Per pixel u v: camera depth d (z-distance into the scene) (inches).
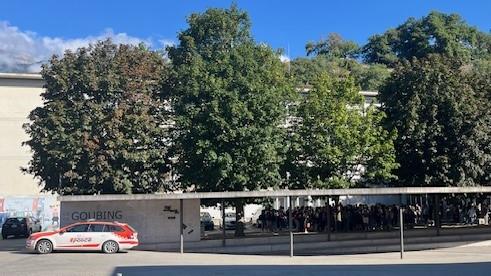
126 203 1223.5
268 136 1250.6
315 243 1279.5
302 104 1389.0
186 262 911.0
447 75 1435.8
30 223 1662.2
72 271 756.6
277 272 746.2
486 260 962.1
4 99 2196.1
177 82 1327.5
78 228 1060.5
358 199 2158.0
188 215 1250.0
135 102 1278.3
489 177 1425.9
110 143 1205.7
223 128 1232.8
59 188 1258.0
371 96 2362.2
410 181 1451.8
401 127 1430.9
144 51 1349.7
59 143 1219.2
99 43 1328.7
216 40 1432.1
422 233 1414.9
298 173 1358.3
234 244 1259.8
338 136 1344.7
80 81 1268.5
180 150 1288.1
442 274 716.0
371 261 954.1
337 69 3671.3
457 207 1740.9
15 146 2187.5
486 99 1449.3
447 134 1403.8
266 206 1598.2
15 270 768.9
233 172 1245.1
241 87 1275.8
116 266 826.2
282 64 1408.7
